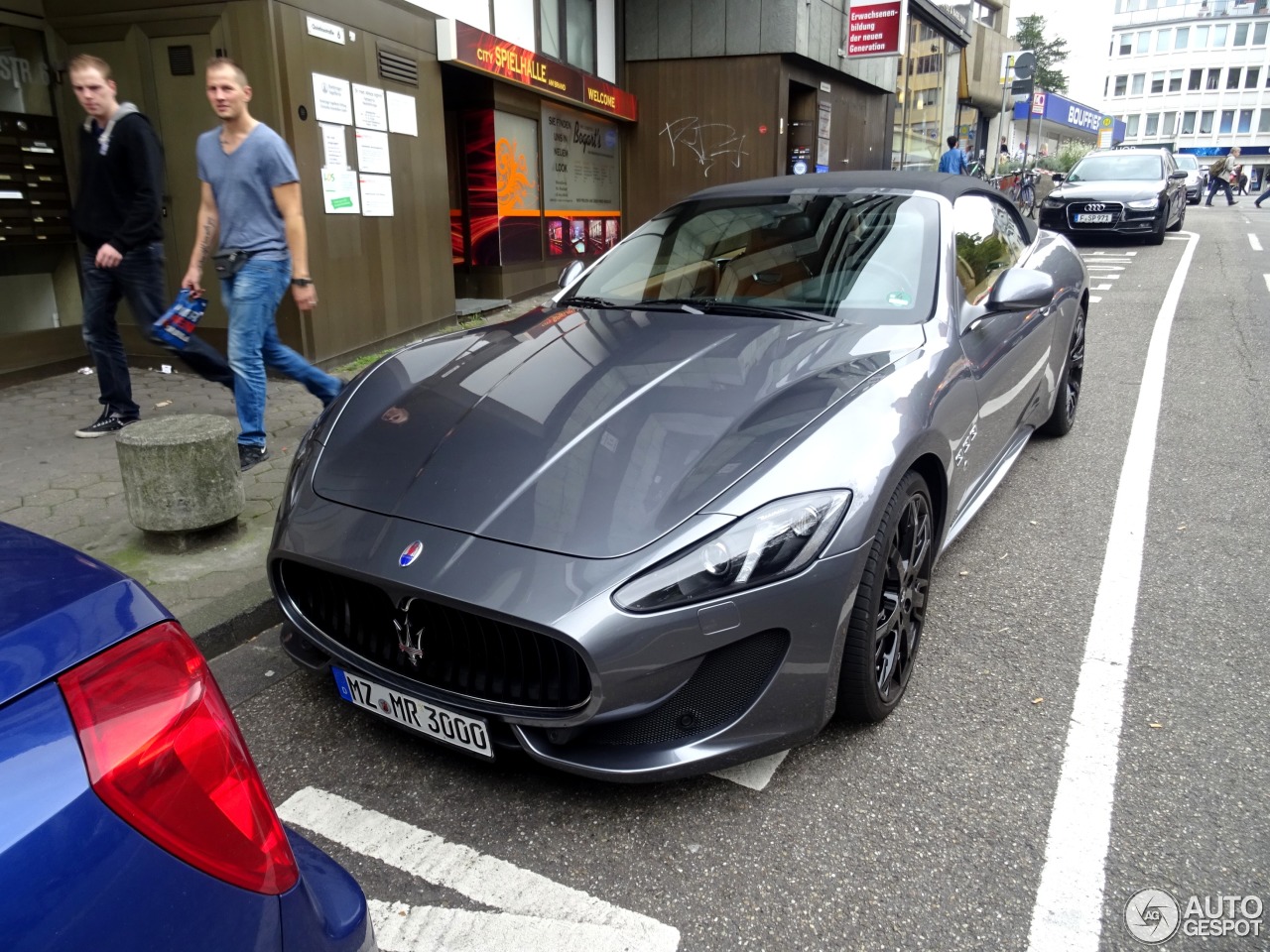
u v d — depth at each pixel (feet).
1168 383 20.71
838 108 48.11
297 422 16.96
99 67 14.02
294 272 14.33
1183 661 9.48
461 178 29.63
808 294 10.43
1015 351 11.71
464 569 6.67
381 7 21.77
